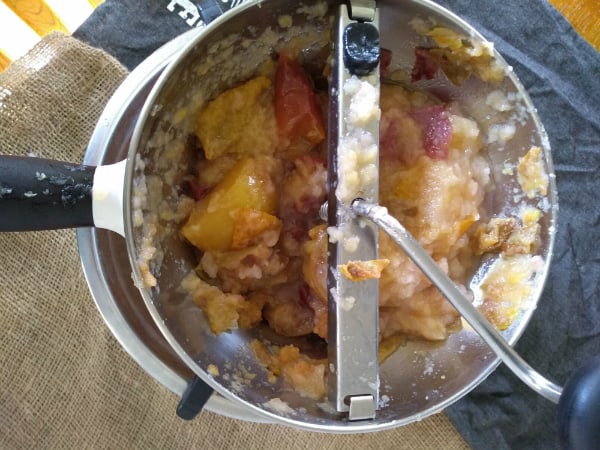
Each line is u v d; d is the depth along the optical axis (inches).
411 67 11.6
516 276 11.5
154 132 10.0
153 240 10.3
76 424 12.8
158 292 10.5
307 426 9.7
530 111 10.9
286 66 11.3
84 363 12.9
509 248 11.7
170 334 9.5
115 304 11.2
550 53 14.1
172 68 9.3
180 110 10.5
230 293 11.6
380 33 10.9
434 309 11.6
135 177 9.6
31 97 12.4
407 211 11.5
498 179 12.0
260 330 12.0
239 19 9.7
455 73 11.4
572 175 14.1
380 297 11.2
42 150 12.5
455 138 11.6
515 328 11.1
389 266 10.9
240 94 11.2
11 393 12.7
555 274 14.0
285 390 11.2
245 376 11.1
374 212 9.6
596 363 7.8
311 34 10.9
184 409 10.6
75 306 12.8
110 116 11.5
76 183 9.4
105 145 11.3
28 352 12.7
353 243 10.1
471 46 10.6
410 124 11.7
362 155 10.2
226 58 10.5
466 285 12.1
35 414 12.7
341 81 10.1
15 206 9.2
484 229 11.9
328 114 10.7
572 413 7.7
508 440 13.7
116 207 9.5
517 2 14.1
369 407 10.0
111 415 12.9
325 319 11.5
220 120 11.2
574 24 14.3
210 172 11.4
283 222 11.7
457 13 14.0
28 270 12.7
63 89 12.6
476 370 10.7
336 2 10.2
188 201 11.3
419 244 10.1
